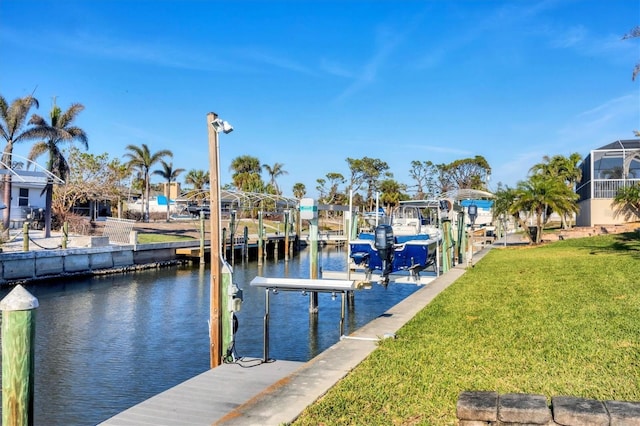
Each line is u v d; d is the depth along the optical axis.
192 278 26.56
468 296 12.29
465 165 79.69
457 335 8.07
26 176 27.36
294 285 8.82
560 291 12.04
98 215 48.75
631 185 36.84
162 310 18.39
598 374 5.81
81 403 9.65
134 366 11.88
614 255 20.31
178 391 6.67
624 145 40.03
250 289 22.97
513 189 34.28
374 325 9.09
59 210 36.88
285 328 15.59
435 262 20.81
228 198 41.06
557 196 32.59
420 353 7.08
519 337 7.72
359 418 4.88
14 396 4.60
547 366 6.22
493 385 5.61
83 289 22.56
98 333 14.95
